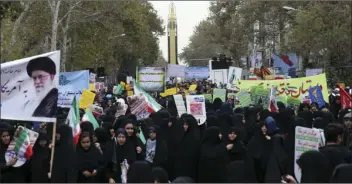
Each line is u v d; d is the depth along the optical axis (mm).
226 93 22344
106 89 28375
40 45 38656
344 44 33500
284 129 11320
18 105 7754
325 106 15258
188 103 13758
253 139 9539
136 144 9516
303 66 43406
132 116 12281
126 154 9266
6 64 7727
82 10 36188
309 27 33344
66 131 8164
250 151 9445
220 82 37062
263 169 9367
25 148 7988
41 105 7820
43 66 7844
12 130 8711
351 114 10258
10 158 7992
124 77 40875
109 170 8766
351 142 9648
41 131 8664
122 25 46594
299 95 17391
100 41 41906
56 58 7902
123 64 66938
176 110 15398
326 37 32344
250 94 17203
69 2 33125
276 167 9156
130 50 58375
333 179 7070
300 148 8797
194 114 13672
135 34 50188
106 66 51594
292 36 38344
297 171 8773
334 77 32219
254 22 52656
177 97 15125
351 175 6988
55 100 7875
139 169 6922
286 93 17688
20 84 7770
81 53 41000
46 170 8227
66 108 16094
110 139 9016
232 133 9125
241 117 12414
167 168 9914
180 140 9992
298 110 15109
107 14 37438
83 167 8180
